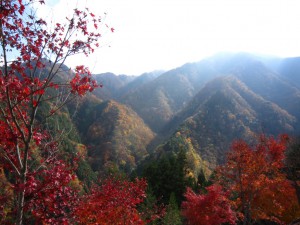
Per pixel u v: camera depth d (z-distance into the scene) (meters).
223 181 20.62
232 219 18.36
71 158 6.62
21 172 5.52
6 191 5.82
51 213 6.07
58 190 5.84
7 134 5.50
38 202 5.82
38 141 5.89
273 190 19.27
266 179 18.78
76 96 5.85
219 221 17.25
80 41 5.74
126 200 9.72
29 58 5.39
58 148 6.35
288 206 19.95
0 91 5.24
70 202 6.43
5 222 5.59
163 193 36.06
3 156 5.60
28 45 5.40
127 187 10.90
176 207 25.98
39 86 5.54
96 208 8.59
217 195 17.88
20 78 5.45
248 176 18.86
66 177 5.83
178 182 35.94
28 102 5.84
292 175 21.08
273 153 18.75
